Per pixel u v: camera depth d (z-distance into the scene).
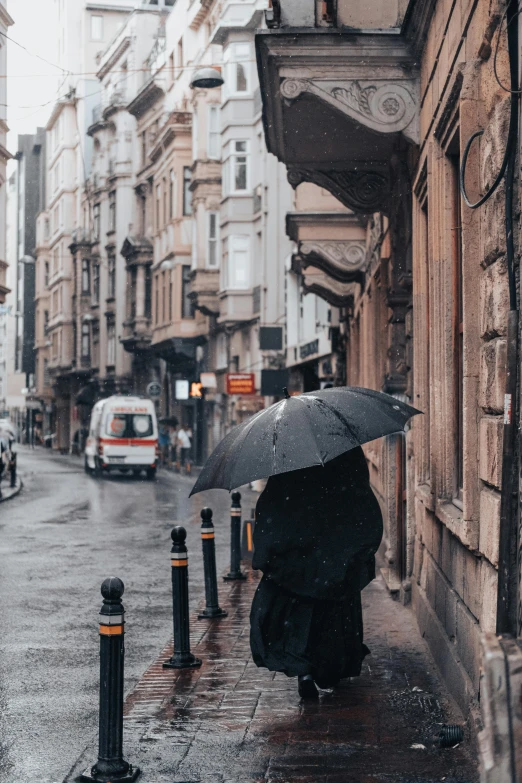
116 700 5.52
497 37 5.28
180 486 36.78
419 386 9.16
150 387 53.47
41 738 6.36
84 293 77.94
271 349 37.00
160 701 6.95
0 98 41.12
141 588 12.49
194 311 52.38
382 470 13.70
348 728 6.20
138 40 66.81
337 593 6.86
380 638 8.96
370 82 9.27
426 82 8.57
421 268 9.16
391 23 9.83
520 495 4.60
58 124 92.00
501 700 2.81
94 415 47.47
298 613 6.89
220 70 43.44
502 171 4.96
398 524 11.73
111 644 5.54
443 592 7.41
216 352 48.88
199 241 46.91
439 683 7.23
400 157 10.84
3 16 39.97
